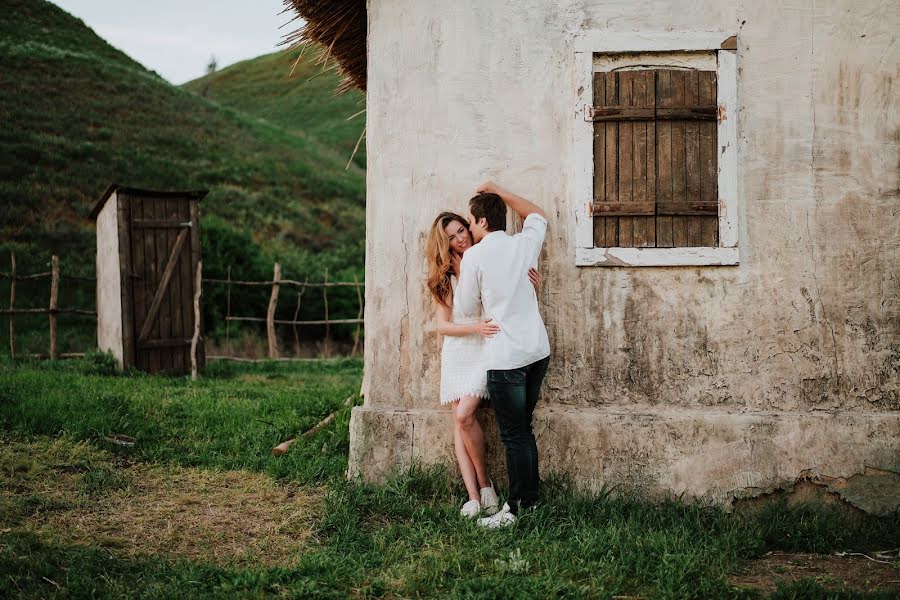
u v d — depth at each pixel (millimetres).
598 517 4207
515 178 4641
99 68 31312
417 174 4707
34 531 3879
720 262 4523
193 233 10281
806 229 4559
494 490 4473
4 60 28469
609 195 4625
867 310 4543
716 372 4551
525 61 4637
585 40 4602
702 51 4586
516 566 3539
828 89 4574
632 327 4582
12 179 18953
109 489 4613
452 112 4676
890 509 4395
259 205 22516
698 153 4605
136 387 7789
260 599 3266
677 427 4477
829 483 4430
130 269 9680
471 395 4238
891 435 4430
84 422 5609
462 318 4371
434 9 4676
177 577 3457
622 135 4625
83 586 3262
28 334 13117
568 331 4605
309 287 16156
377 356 4738
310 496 4648
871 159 4570
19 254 15336
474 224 4309
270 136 31766
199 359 10250
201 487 4773
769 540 4129
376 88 4762
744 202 4578
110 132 24547
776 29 4570
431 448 4609
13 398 6172
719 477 4457
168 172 22609
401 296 4723
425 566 3621
